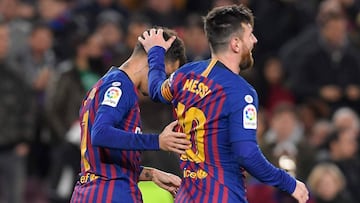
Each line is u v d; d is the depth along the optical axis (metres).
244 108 18.48
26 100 35.56
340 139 35.50
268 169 18.48
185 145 18.78
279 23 41.94
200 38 40.31
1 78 35.25
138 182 20.91
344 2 42.59
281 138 34.47
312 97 39.19
